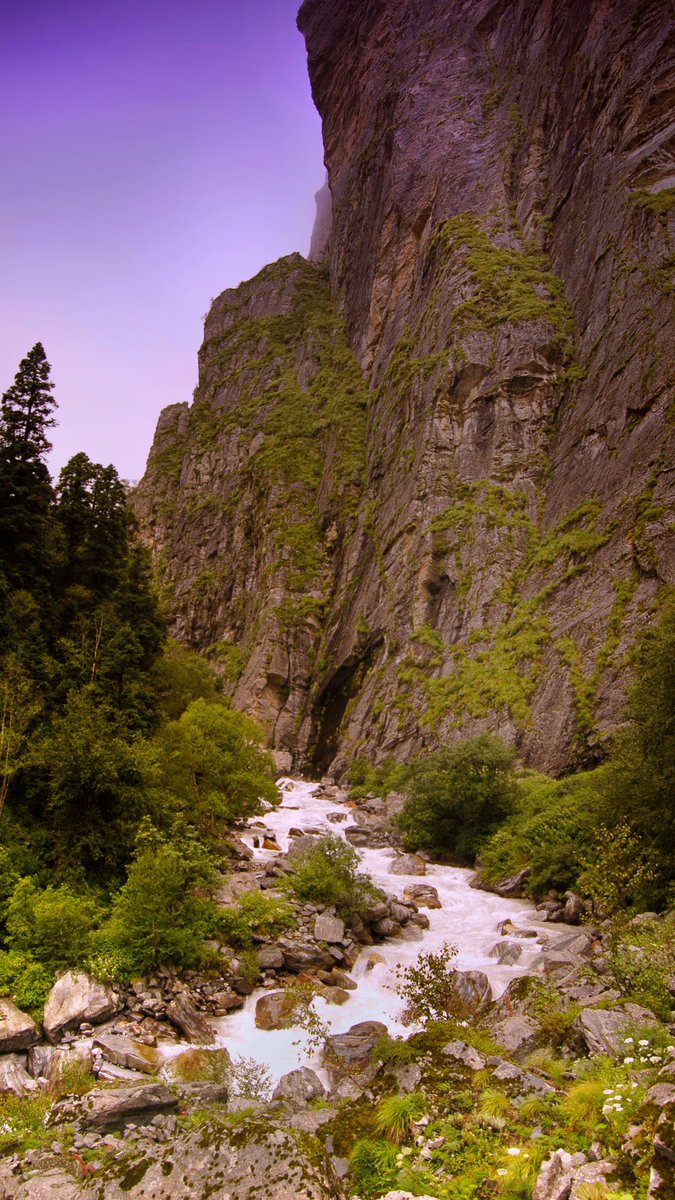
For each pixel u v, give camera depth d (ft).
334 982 72.43
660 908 70.54
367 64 451.53
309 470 344.49
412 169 348.79
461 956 77.97
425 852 127.65
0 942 68.33
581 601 165.78
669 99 228.63
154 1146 31.76
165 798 98.02
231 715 141.38
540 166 285.43
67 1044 57.52
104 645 111.86
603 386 199.93
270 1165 29.22
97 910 74.43
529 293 247.50
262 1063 56.39
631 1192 25.05
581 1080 37.14
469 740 135.13
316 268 503.61
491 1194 29.17
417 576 219.61
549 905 91.56
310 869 90.84
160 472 464.65
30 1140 43.21
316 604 291.58
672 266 192.85
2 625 99.60
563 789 116.67
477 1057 41.32
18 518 112.37
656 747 82.17
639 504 162.30
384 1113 36.04
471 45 367.04
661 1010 44.14
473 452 230.68
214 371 484.74
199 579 369.09
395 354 305.73
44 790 86.99
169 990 66.18
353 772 197.16
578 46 288.51
